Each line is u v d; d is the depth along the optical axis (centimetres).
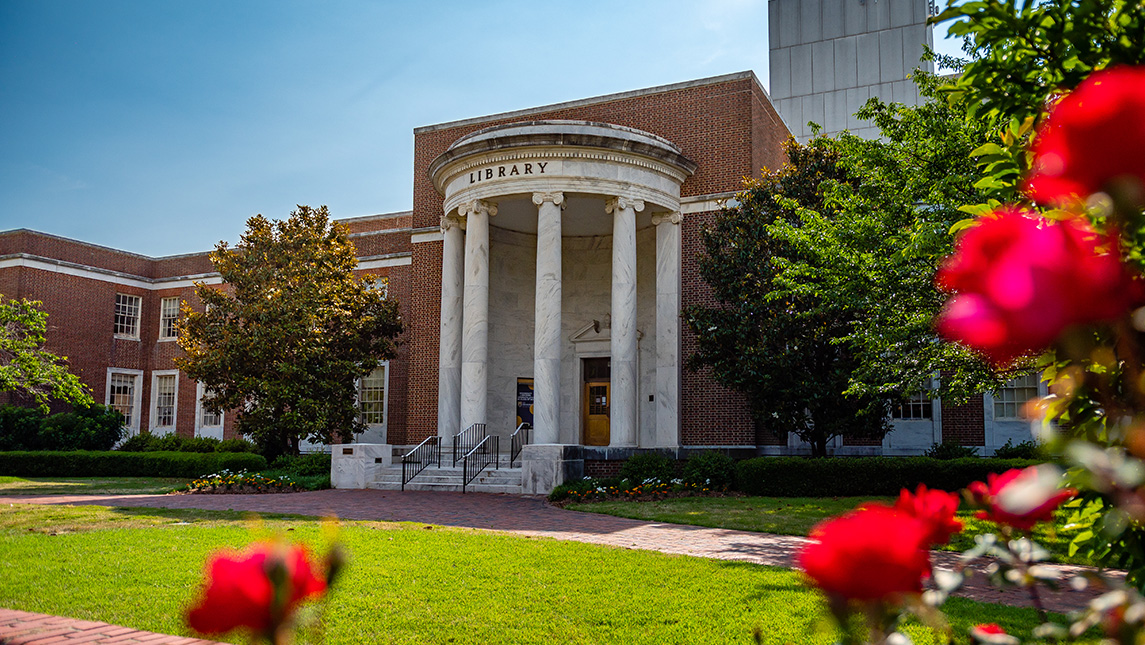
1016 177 358
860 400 2095
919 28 4681
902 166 1581
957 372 1447
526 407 2927
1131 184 158
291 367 2770
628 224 2441
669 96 2731
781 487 2022
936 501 223
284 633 154
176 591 852
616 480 2136
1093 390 265
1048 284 148
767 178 2348
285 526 1367
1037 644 587
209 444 3403
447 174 2602
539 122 2433
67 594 841
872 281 1528
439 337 2955
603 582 912
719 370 2223
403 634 707
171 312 4344
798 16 4931
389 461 2483
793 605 796
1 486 2430
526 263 3002
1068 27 348
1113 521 182
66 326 3981
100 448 3697
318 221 3086
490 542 1188
